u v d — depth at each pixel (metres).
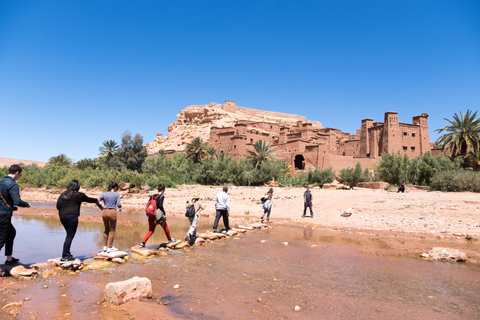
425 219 11.48
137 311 3.50
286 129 57.94
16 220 11.67
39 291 4.09
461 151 34.28
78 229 9.59
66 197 5.23
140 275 4.89
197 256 6.24
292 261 5.98
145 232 9.19
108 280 4.59
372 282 4.75
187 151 51.78
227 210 9.02
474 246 7.71
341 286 4.54
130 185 29.56
